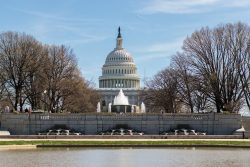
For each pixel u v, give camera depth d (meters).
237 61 113.25
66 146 70.81
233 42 114.25
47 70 122.00
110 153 61.19
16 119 97.81
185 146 72.44
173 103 132.75
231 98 113.38
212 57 115.00
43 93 121.06
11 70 117.12
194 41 117.81
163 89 136.50
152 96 145.88
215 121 97.50
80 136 84.44
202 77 115.31
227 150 66.62
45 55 122.44
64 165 48.03
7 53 117.62
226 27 115.62
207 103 124.00
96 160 52.56
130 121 98.25
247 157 56.16
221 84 113.50
